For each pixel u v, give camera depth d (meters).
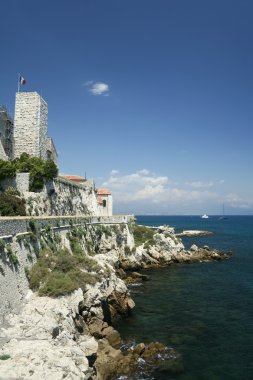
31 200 51.41
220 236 154.75
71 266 36.31
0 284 26.16
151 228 100.56
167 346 30.70
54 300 29.39
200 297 47.00
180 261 75.94
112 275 39.25
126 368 26.22
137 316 38.84
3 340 22.25
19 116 65.06
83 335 29.28
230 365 27.44
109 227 65.94
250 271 66.50
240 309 41.53
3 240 28.22
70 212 67.69
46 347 21.33
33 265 33.81
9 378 17.52
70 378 18.45
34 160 57.91
